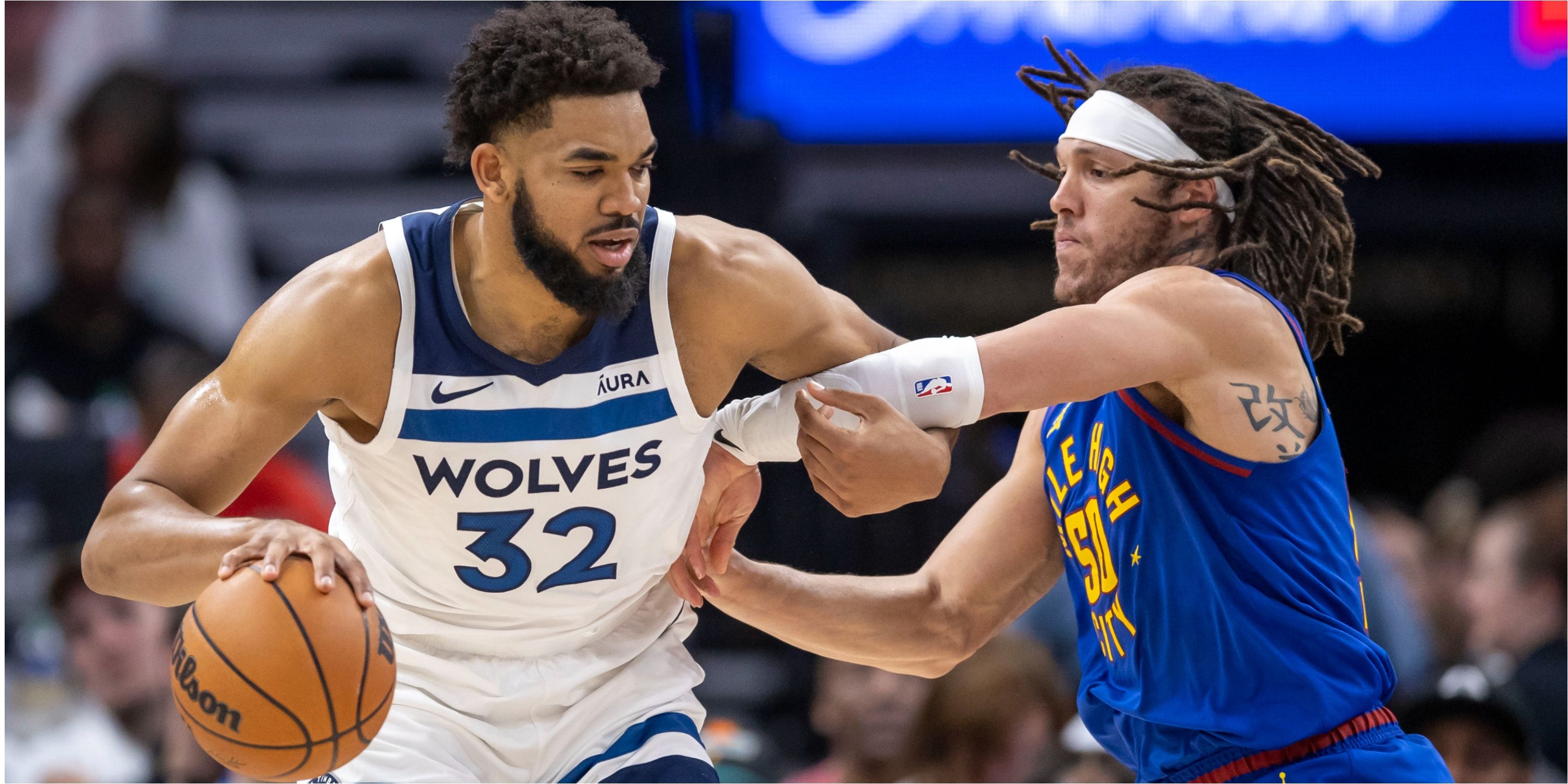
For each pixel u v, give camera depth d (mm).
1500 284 17109
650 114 13812
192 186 15266
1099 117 6145
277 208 16094
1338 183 15594
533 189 5160
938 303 16516
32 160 14664
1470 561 12211
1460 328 17359
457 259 5383
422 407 5363
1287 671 5762
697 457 5844
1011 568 6789
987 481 13422
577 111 5098
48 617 12102
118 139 14664
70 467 12883
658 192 13906
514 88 5094
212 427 5320
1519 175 16328
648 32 13680
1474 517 12328
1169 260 6195
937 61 14969
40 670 11641
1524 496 11875
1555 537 11188
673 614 6391
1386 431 17797
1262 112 6305
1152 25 14914
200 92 16359
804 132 14938
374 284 5316
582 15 5250
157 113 14828
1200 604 5816
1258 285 6273
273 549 4891
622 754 5965
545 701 5965
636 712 6055
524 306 5332
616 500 5637
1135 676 6016
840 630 6727
